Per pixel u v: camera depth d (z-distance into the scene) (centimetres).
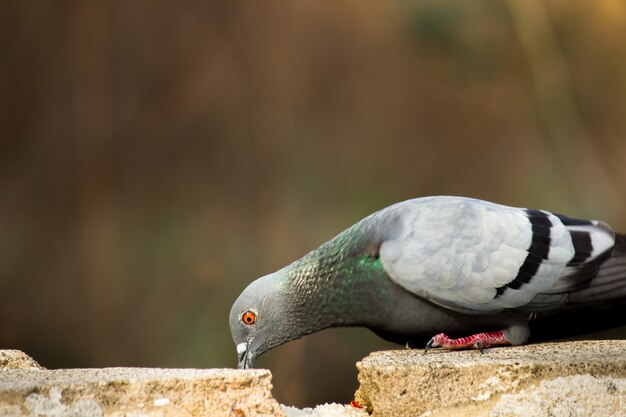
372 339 1251
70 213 1490
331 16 1513
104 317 1429
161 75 1505
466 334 587
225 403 448
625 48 1508
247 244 1452
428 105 1523
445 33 1470
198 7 1500
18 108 1496
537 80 1487
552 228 572
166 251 1452
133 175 1491
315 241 1455
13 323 1437
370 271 577
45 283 1455
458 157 1520
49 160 1495
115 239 1459
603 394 470
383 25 1507
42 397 433
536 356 499
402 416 474
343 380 1245
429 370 473
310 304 594
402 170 1516
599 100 1511
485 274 556
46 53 1499
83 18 1490
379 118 1520
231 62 1505
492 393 470
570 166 1492
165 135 1502
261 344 603
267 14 1505
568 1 1500
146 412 437
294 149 1498
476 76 1491
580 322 600
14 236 1467
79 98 1499
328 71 1517
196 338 1392
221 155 1494
